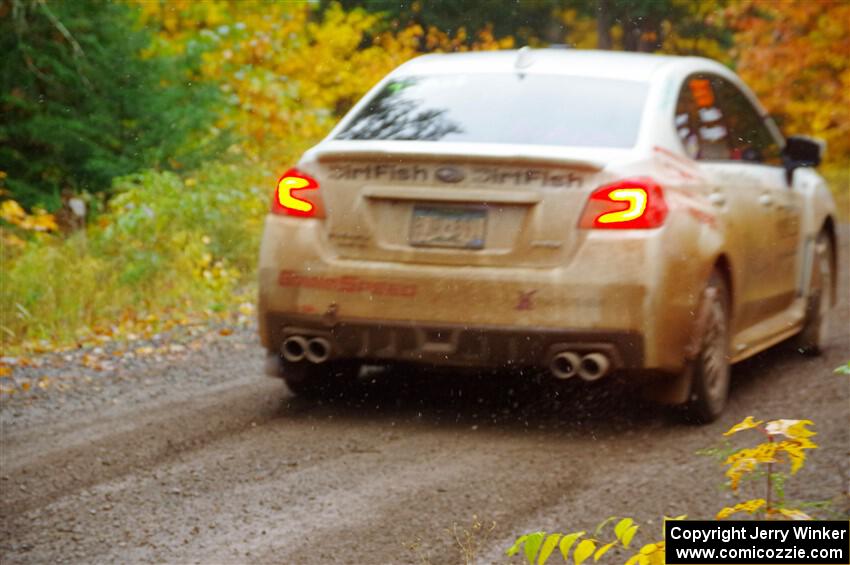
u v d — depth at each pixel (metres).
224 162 24.52
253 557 7.55
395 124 11.01
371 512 8.38
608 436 10.44
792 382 12.47
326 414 11.27
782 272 12.80
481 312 10.06
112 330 15.78
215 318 16.97
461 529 7.99
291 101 29.19
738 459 5.93
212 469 9.50
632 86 11.13
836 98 39.28
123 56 22.62
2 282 16.30
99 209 22.03
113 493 8.91
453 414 11.23
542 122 10.70
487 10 45.53
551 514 8.28
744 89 13.33
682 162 10.78
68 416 11.34
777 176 12.98
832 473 8.86
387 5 41.28
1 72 21.97
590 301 9.88
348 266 10.37
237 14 30.20
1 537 7.98
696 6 49.41
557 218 9.99
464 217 10.17
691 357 10.33
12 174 22.19
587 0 49.59
